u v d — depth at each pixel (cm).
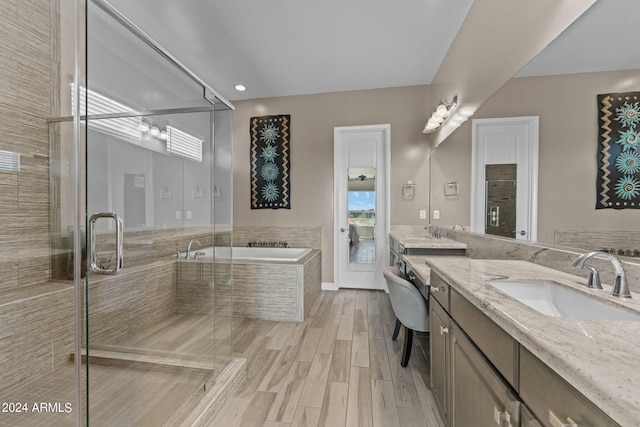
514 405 72
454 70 263
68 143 181
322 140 389
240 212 411
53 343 169
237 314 287
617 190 95
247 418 146
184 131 270
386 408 153
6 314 152
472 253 225
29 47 181
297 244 396
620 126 92
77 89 142
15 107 175
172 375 164
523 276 115
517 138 158
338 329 258
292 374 185
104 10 158
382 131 383
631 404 37
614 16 94
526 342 61
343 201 393
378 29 250
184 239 265
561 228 126
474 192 220
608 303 83
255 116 405
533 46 143
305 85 364
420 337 239
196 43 270
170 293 225
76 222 134
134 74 234
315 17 234
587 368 46
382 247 385
